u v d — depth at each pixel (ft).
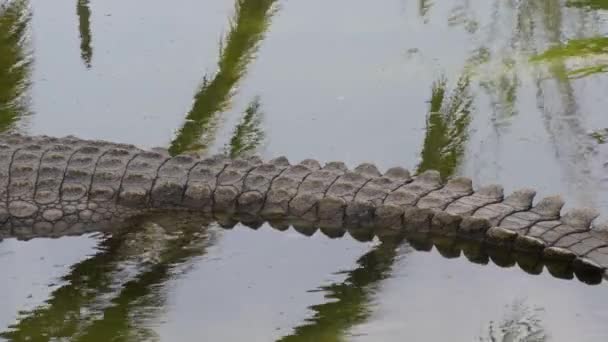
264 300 64.08
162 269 68.80
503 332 58.34
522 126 89.15
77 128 93.86
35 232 74.90
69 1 123.44
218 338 59.98
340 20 115.75
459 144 86.79
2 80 104.22
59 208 75.31
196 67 105.19
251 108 96.22
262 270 67.72
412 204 69.97
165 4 121.39
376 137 89.25
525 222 66.85
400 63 103.96
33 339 61.26
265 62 105.70
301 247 70.08
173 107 97.19
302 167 75.77
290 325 60.95
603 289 61.98
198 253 70.44
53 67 106.63
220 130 92.27
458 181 72.28
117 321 62.64
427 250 68.44
